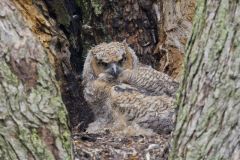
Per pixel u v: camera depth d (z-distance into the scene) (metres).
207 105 8.01
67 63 15.77
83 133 13.27
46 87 8.45
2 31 8.40
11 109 8.20
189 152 8.07
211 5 8.08
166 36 16.73
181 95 8.38
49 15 16.08
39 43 8.61
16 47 8.41
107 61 14.82
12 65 8.34
